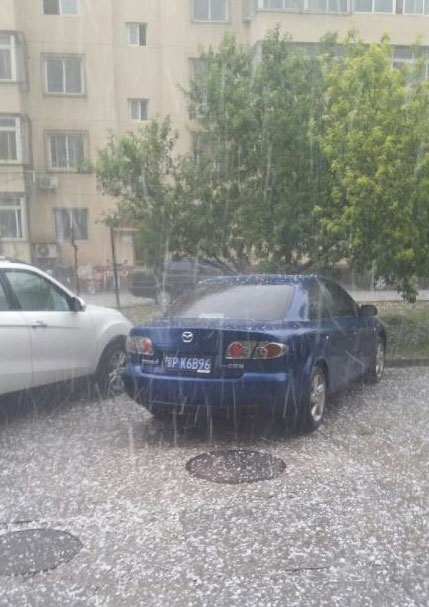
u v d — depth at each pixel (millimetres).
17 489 4766
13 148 25547
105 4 26703
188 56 27141
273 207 12516
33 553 3814
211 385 5555
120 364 7758
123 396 7672
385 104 9961
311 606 3254
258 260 13711
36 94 26688
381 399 7395
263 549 3820
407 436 5957
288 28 25594
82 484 4848
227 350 5562
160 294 20031
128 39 27219
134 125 27500
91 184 27375
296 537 3963
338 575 3535
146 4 27062
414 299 11156
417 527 4094
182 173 14250
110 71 27000
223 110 13219
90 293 26031
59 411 6988
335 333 6535
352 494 4609
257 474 5008
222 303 6316
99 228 27641
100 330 7434
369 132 9922
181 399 5695
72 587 3461
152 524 4168
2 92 25156
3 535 4047
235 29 27078
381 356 8477
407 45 26453
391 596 3340
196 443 5805
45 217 27203
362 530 4051
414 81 10562
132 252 27875
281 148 12492
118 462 5320
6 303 6305
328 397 6969
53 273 26094
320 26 25750
